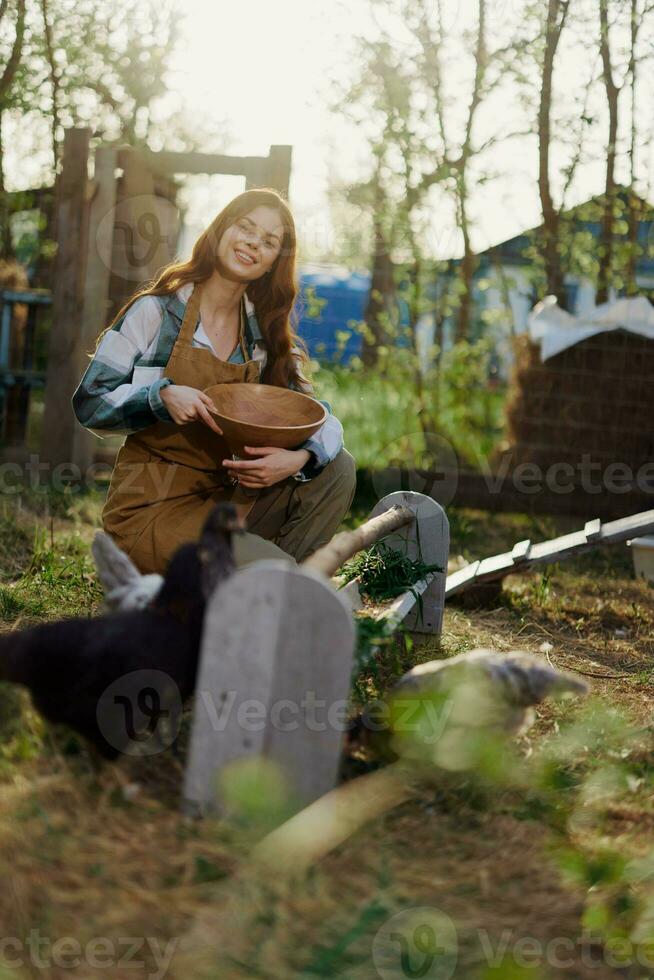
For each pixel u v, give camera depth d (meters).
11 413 8.04
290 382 3.64
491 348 9.25
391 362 9.08
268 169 7.03
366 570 3.73
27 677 2.25
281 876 2.01
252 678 2.16
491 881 2.14
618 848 2.33
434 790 2.50
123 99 11.23
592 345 7.64
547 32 8.91
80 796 2.21
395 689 2.56
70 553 5.05
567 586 5.65
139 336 3.33
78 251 7.45
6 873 1.89
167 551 3.22
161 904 1.90
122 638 2.24
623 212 9.05
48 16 10.30
